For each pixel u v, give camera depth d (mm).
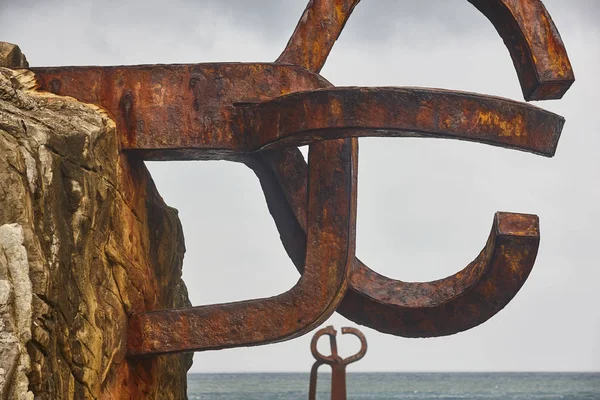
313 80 7156
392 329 7758
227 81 7105
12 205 5344
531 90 7371
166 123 7035
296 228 7504
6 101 6172
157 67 7094
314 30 7395
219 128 7055
